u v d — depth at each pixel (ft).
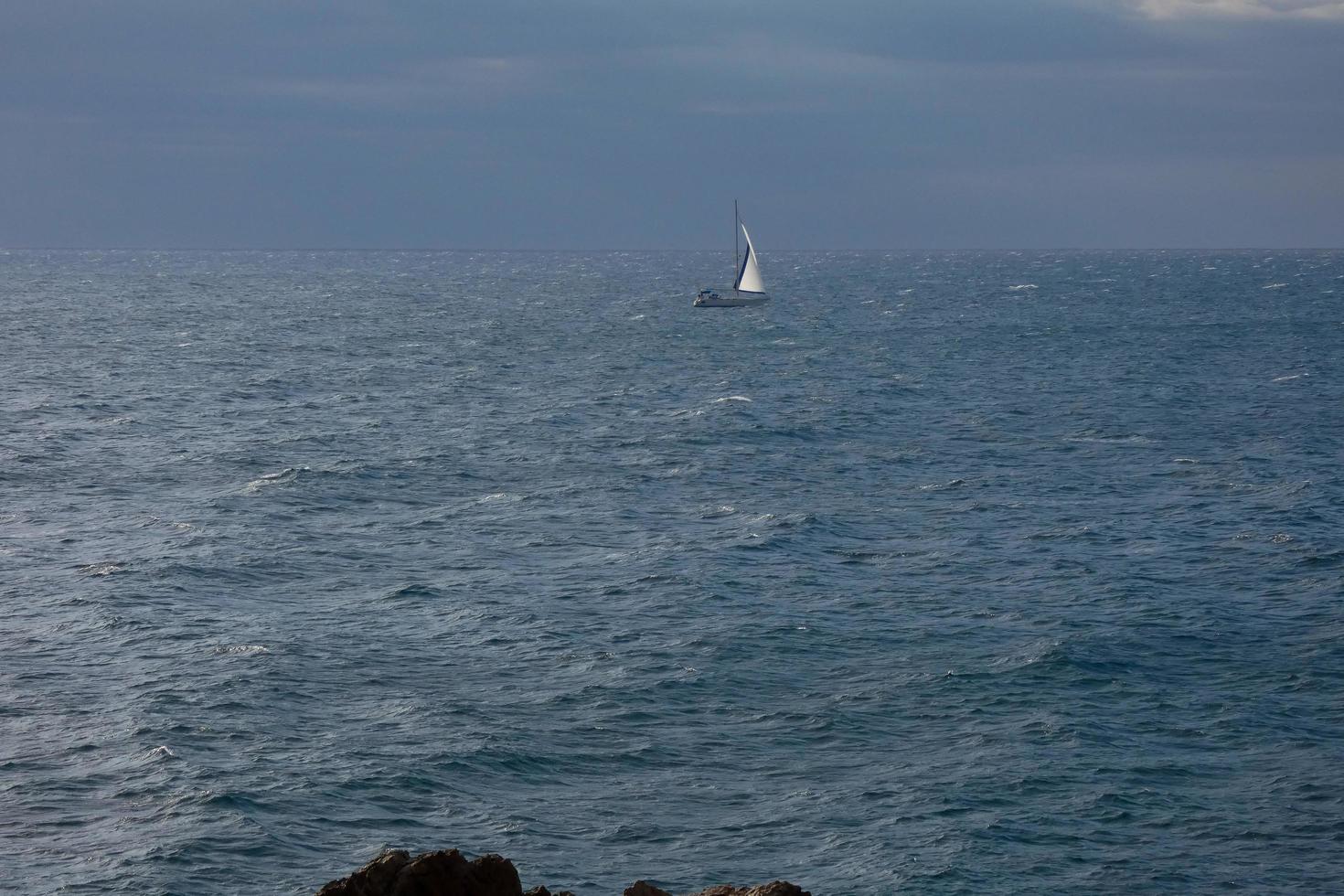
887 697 183.11
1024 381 523.70
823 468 349.61
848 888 133.39
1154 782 156.25
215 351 636.48
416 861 70.85
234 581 238.48
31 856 136.56
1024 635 207.92
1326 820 146.82
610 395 486.38
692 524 286.87
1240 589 232.94
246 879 133.39
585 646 203.31
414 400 476.54
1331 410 441.27
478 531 279.90
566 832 144.77
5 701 177.27
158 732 166.40
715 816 148.97
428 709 176.04
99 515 289.74
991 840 142.61
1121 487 321.93
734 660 196.95
